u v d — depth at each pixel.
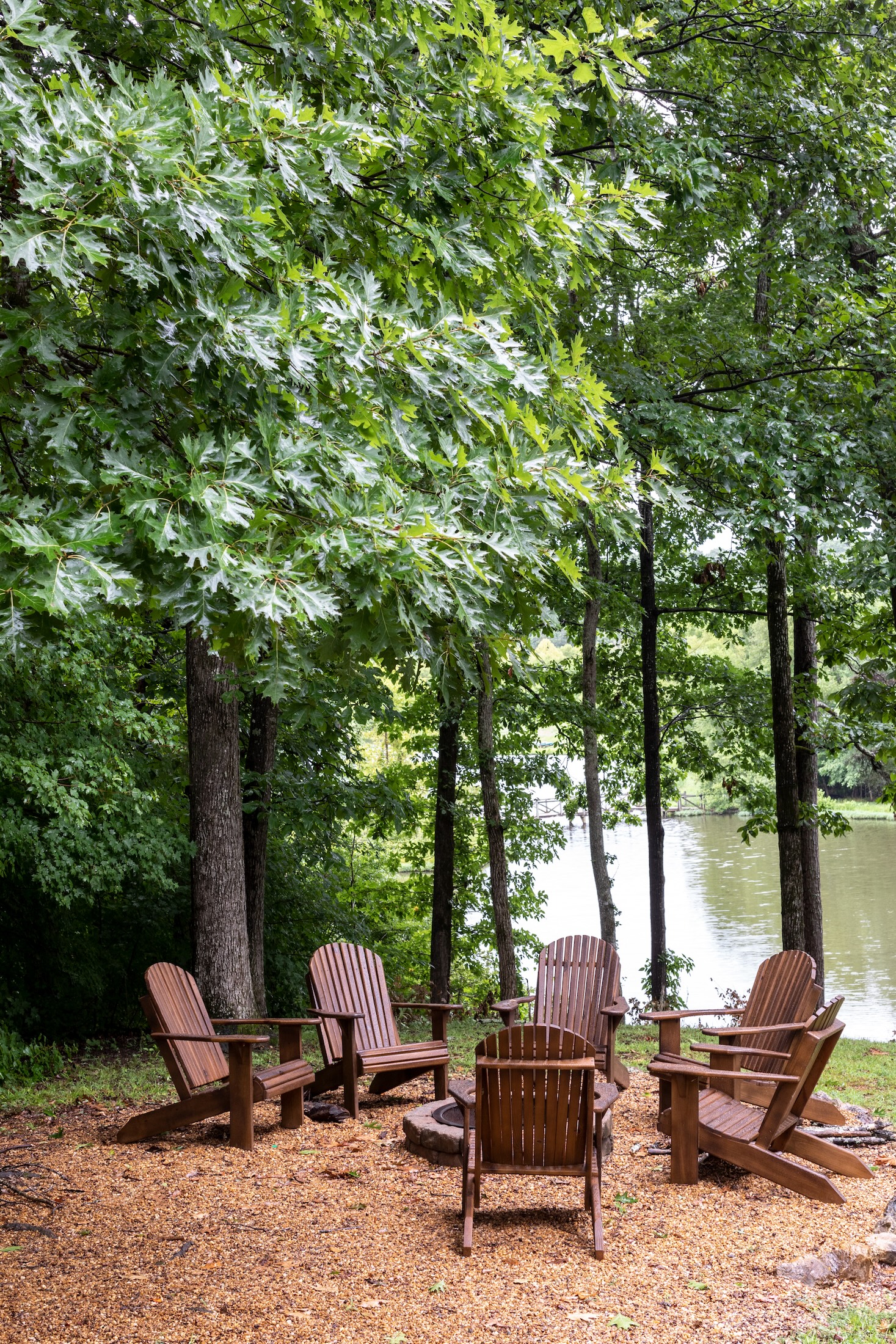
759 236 12.10
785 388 10.95
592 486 4.11
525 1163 4.72
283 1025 6.97
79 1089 8.02
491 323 3.64
